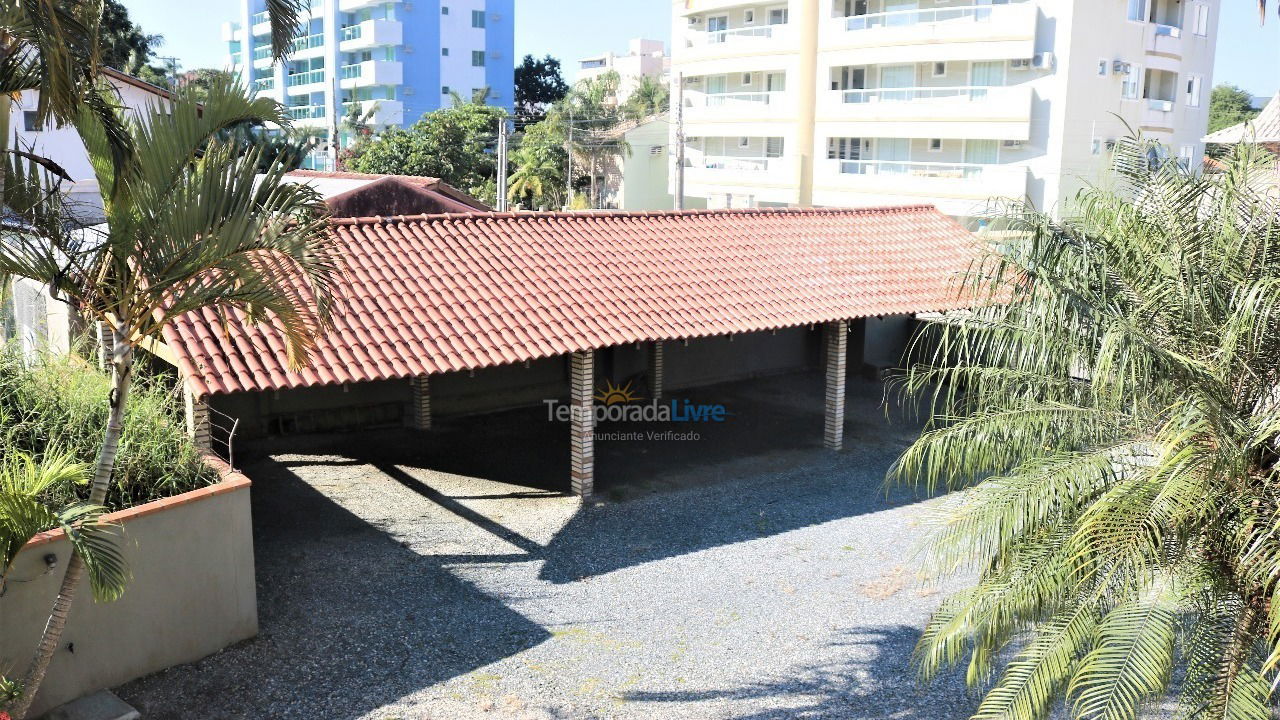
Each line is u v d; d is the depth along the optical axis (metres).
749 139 51.75
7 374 12.28
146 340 13.98
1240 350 7.57
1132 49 40.62
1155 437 7.62
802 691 10.26
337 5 78.69
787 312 17.77
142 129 8.09
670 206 62.59
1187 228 8.39
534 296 16.62
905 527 14.88
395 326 15.02
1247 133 8.88
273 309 8.48
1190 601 7.32
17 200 8.38
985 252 8.45
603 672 10.57
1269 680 7.24
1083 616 7.68
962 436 8.37
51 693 9.38
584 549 13.92
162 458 11.06
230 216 8.18
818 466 17.84
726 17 51.97
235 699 9.80
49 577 9.20
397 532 14.41
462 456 18.17
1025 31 39.00
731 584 12.84
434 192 24.92
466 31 80.56
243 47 88.31
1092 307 7.59
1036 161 40.19
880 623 11.80
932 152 43.59
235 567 10.76
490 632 11.41
